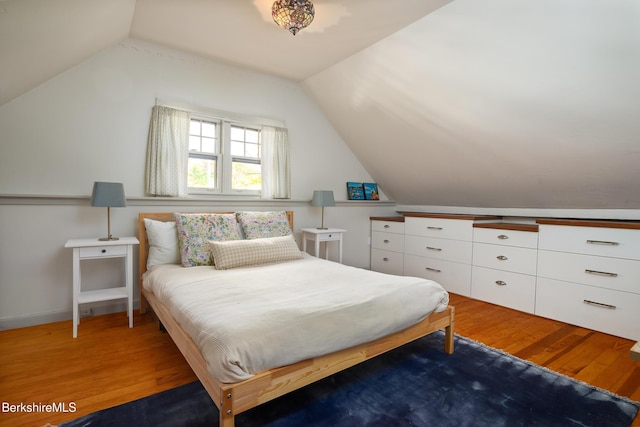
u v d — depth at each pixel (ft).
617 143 7.46
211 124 10.80
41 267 8.34
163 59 9.77
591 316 8.70
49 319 8.46
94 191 7.98
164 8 7.71
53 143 8.36
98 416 4.90
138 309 9.52
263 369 4.35
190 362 4.98
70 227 8.63
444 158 11.32
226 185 10.98
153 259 8.84
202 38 9.16
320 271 8.05
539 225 9.74
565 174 9.11
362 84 10.75
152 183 9.46
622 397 5.56
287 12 6.87
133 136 9.39
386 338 5.93
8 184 7.90
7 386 5.65
